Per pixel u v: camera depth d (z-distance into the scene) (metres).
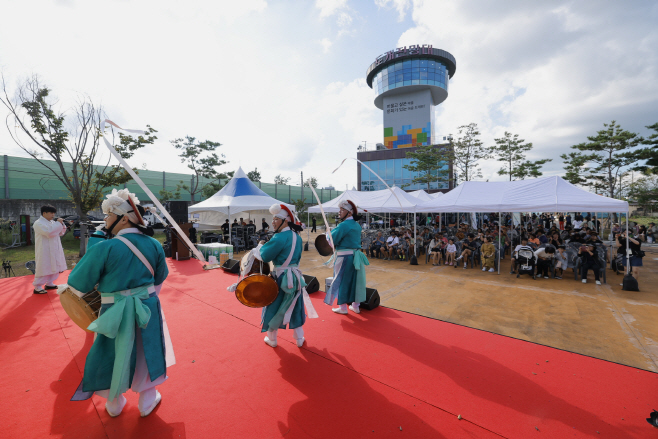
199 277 6.98
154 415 2.25
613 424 2.18
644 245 13.72
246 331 3.83
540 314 4.63
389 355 3.21
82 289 1.81
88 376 1.93
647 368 3.00
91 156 11.62
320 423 2.18
